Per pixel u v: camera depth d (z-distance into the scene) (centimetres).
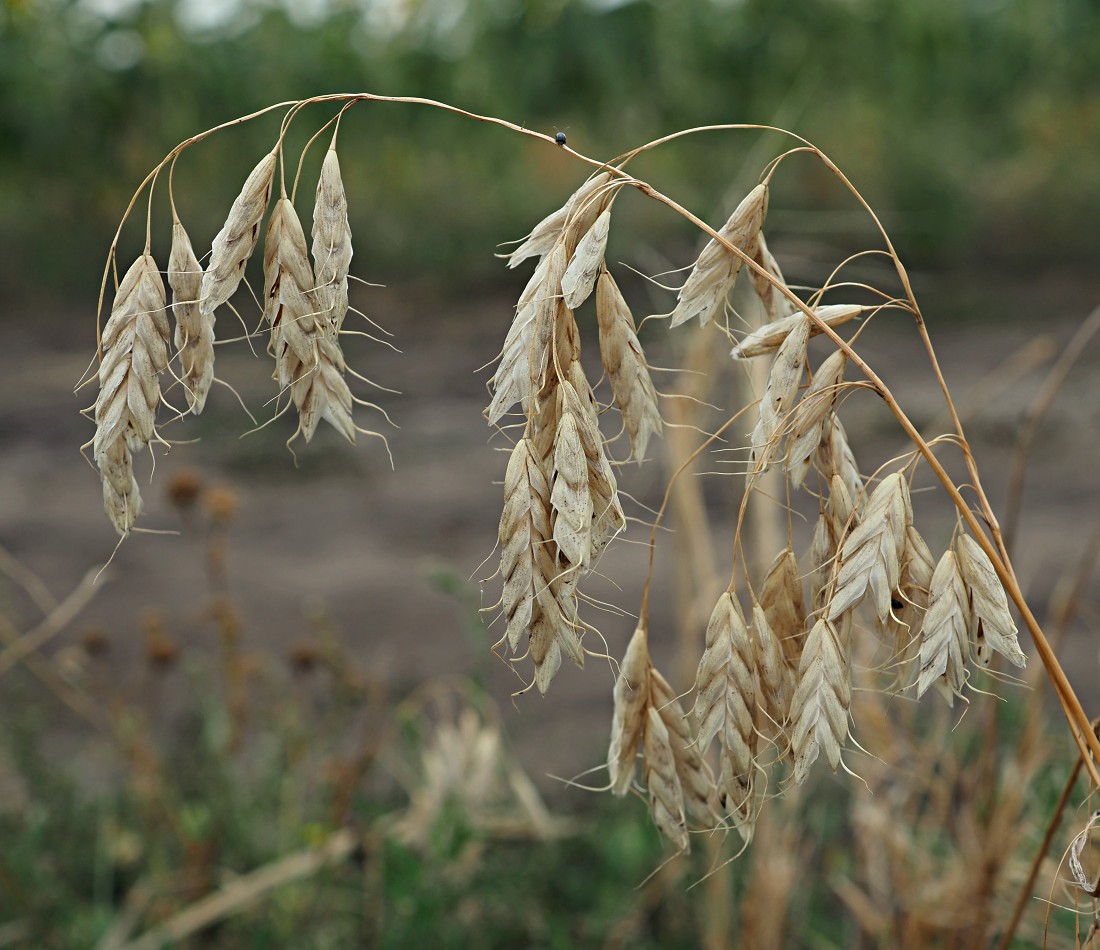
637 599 626
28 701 388
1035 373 1094
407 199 1691
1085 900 205
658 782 123
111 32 1277
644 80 1239
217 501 350
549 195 1717
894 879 254
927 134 1570
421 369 1245
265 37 1259
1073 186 1650
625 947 317
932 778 248
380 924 315
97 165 1398
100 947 309
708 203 1165
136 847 358
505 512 107
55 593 649
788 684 125
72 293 1574
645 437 114
